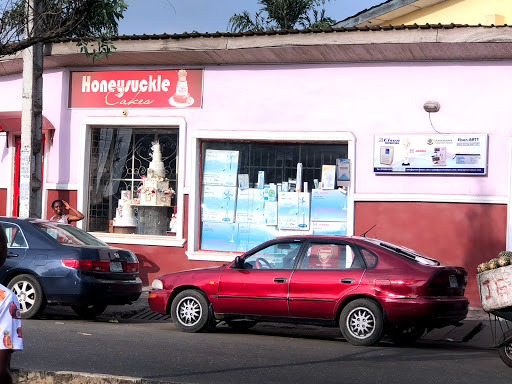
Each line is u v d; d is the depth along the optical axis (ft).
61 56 54.95
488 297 30.09
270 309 36.94
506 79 47.09
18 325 10.84
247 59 52.24
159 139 56.29
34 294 40.06
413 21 66.39
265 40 49.75
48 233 41.32
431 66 48.57
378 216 49.62
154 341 33.73
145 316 46.34
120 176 57.21
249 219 53.47
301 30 48.49
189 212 54.08
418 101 48.83
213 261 53.36
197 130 53.98
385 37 46.96
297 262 37.09
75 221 55.98
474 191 47.55
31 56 52.85
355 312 35.32
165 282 39.19
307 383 25.36
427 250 48.44
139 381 23.11
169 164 55.93
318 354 31.73
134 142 56.95
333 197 51.34
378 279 35.04
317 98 51.21
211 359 29.35
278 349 32.89
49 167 58.18
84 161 56.95
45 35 31.86
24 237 41.04
